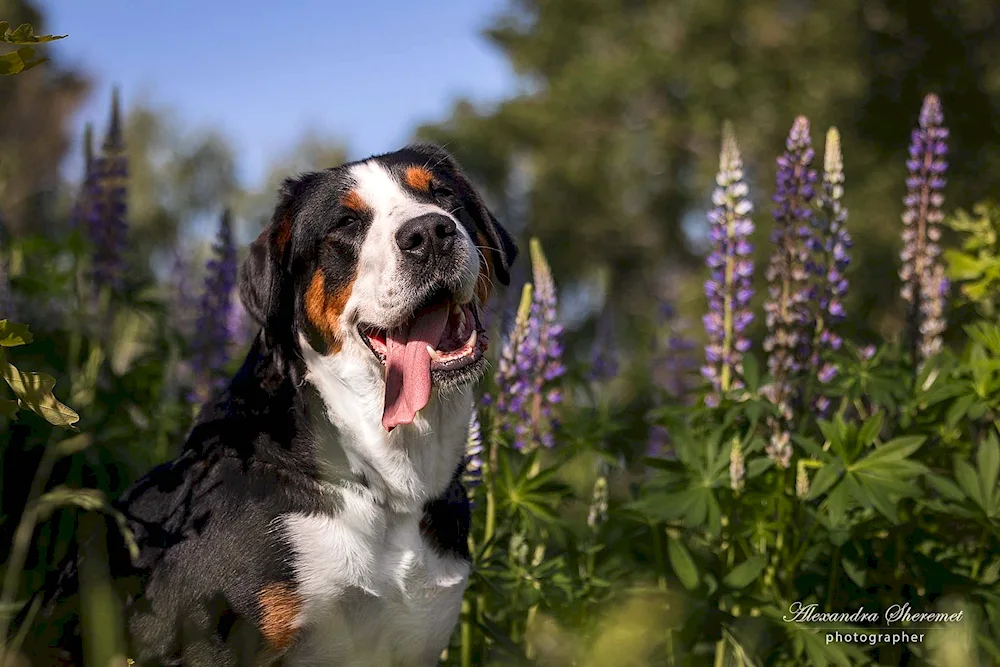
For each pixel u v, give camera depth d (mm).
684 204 31734
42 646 5090
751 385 6418
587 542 6699
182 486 5191
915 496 5773
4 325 4270
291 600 4926
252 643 4875
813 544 6262
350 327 5371
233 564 4871
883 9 26031
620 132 31297
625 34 31578
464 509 5641
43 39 4184
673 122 29172
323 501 5059
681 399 9453
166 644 4895
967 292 7398
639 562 6684
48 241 8492
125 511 5297
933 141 7398
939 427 6691
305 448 5156
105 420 7246
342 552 5020
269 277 5504
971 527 6406
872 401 6734
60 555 5945
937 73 24578
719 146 28578
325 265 5477
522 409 7031
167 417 7973
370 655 5238
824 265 6633
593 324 23984
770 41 27219
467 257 5383
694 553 6457
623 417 7797
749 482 6191
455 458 5559
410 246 5266
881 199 23844
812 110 25125
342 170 5785
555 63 33656
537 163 31891
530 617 6379
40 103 33781
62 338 7988
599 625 5855
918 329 7297
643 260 32250
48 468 5848
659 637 5711
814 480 5906
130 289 8898
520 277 8688
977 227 7648
